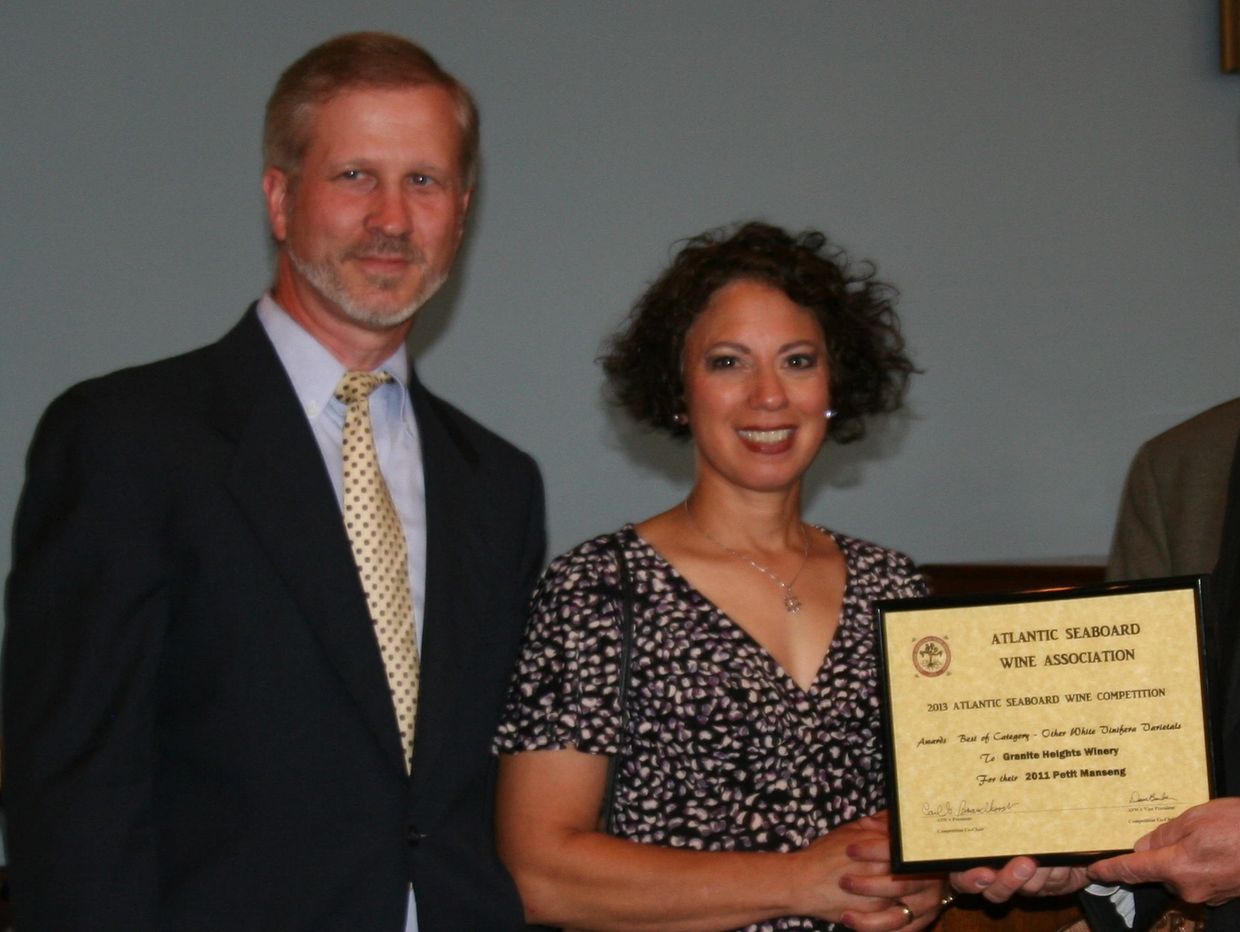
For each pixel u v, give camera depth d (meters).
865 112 3.90
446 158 2.03
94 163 3.50
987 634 1.99
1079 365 4.03
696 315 2.20
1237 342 4.11
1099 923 2.19
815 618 2.17
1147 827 1.95
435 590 2.02
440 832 1.96
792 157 3.87
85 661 1.75
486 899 1.98
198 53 3.55
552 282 3.75
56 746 1.73
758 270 2.18
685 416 2.28
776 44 3.86
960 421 3.97
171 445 1.87
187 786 1.86
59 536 1.79
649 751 2.07
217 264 3.57
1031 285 4.00
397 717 1.95
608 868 2.00
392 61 2.03
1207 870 1.87
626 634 2.10
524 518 2.23
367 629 1.92
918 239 3.94
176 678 1.87
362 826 1.88
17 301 3.46
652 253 3.80
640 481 3.79
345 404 2.05
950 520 3.96
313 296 2.04
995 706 1.98
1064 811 1.96
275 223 2.09
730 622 2.12
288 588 1.88
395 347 2.13
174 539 1.85
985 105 3.97
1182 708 1.96
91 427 1.84
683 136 3.81
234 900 1.82
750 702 2.07
